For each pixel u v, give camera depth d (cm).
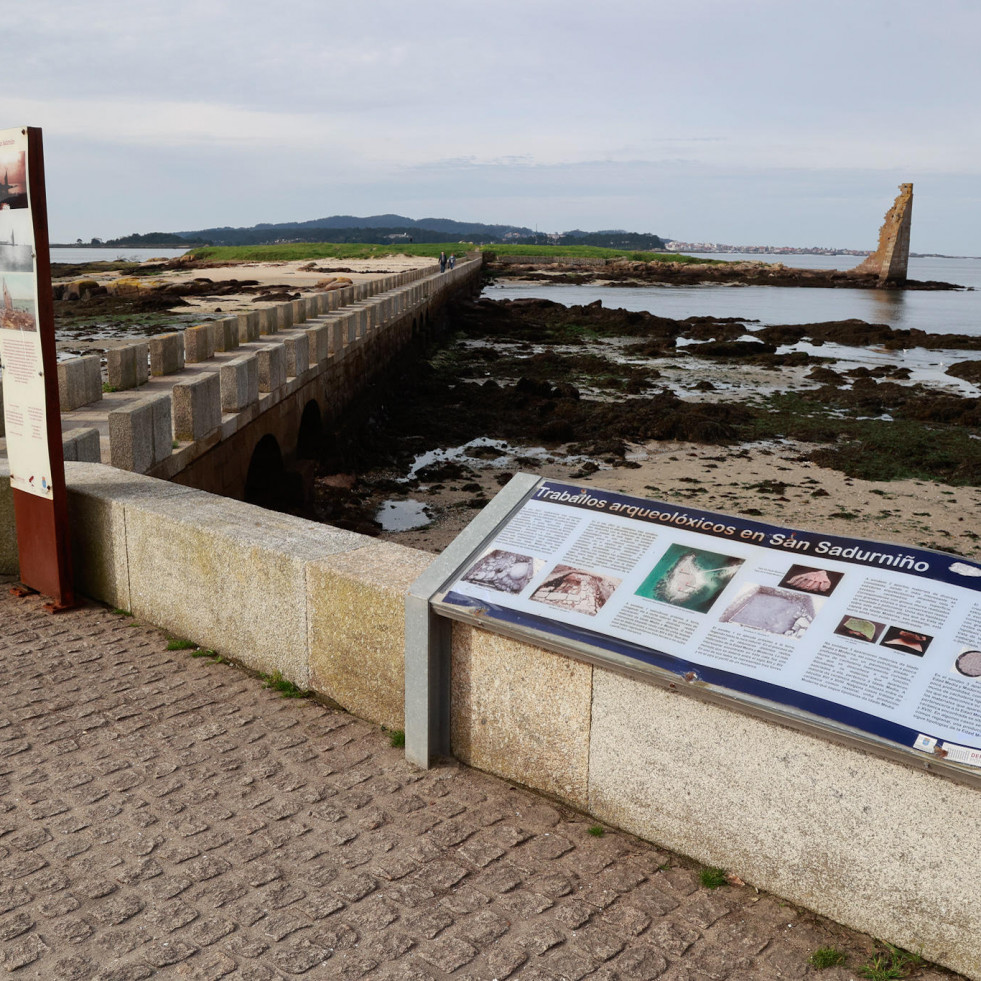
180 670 582
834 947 335
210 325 2022
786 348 5347
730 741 364
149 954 335
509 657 434
